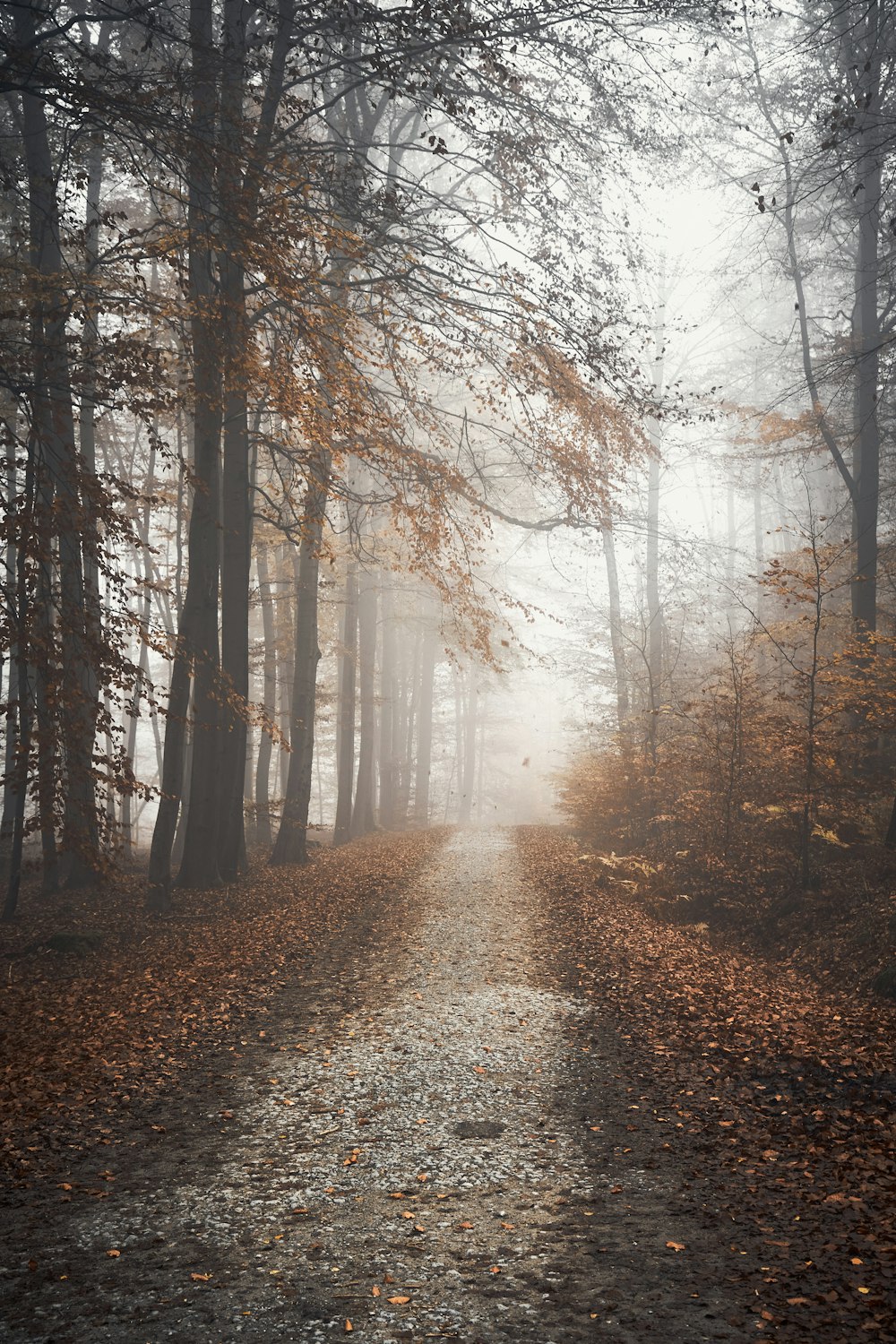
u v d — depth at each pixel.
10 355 11.27
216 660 16.12
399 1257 4.55
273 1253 4.61
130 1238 4.77
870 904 11.22
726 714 16.16
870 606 17.53
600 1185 5.35
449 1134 6.14
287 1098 6.84
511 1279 4.32
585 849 22.80
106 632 11.32
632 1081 7.09
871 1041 7.48
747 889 13.90
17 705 11.05
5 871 20.77
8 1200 5.24
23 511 10.70
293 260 11.20
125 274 14.71
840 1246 4.46
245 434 15.87
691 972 10.47
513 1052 7.84
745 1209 4.96
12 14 13.19
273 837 26.83
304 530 16.22
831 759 13.55
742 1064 7.28
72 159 13.09
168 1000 9.68
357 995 9.77
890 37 14.06
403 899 16.06
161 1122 6.44
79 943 12.12
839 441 19.28
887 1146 5.55
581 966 10.92
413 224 14.66
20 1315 4.05
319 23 12.17
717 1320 3.91
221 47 11.77
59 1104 6.78
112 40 17.58
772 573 13.90
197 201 13.42
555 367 14.58
